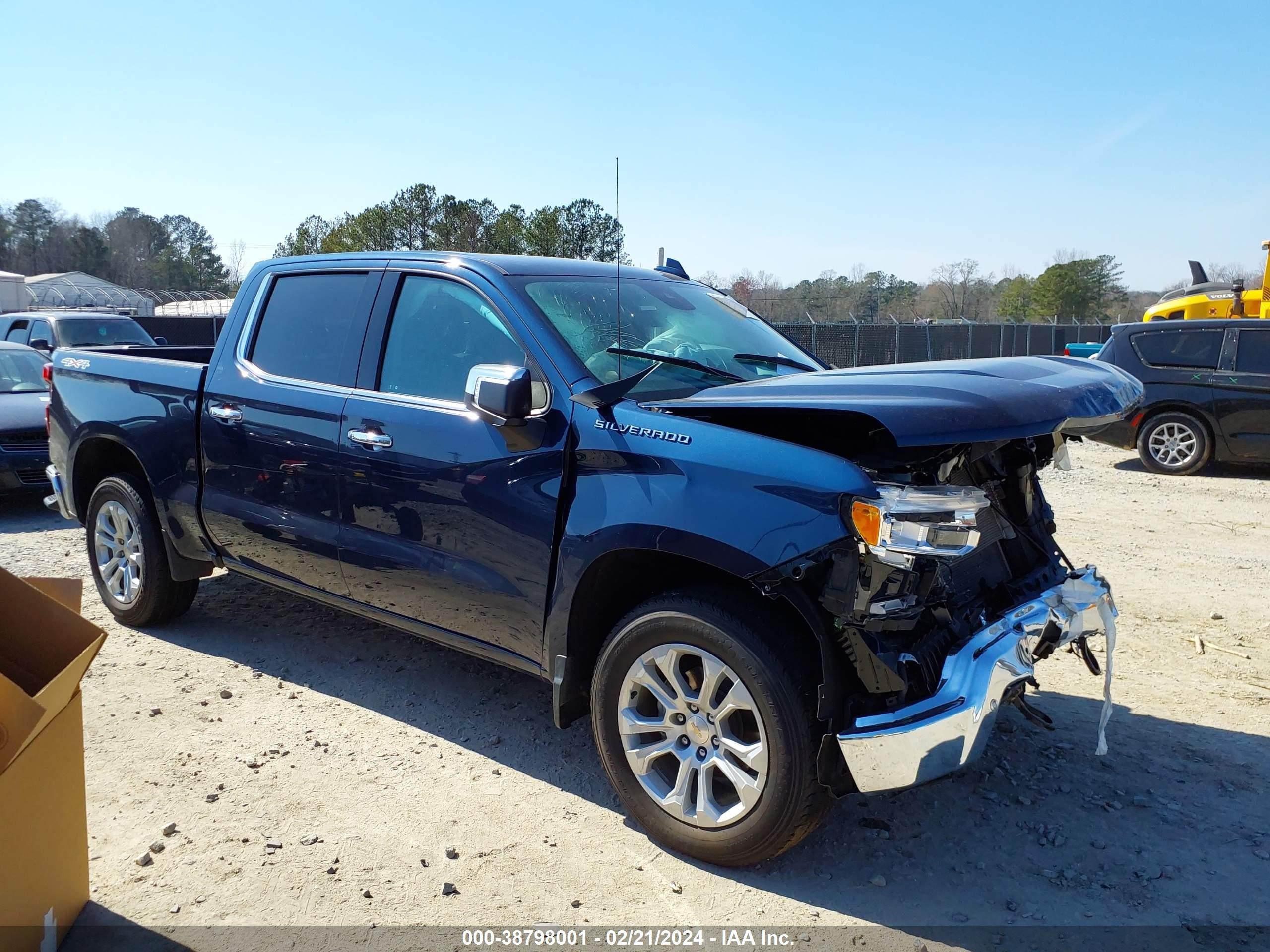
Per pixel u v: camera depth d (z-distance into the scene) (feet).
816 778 9.02
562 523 10.56
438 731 12.95
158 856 9.83
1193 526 25.93
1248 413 33.12
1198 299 62.08
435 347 12.31
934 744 8.67
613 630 10.28
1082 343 104.27
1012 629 9.51
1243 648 16.31
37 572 20.90
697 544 9.25
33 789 7.89
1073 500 29.84
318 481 13.08
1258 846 10.30
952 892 9.45
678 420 9.91
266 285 14.70
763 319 15.72
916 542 8.57
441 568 11.73
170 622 16.84
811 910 9.14
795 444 9.23
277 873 9.61
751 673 9.05
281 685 14.37
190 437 14.85
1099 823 10.77
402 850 10.07
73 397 16.83
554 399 10.84
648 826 10.16
